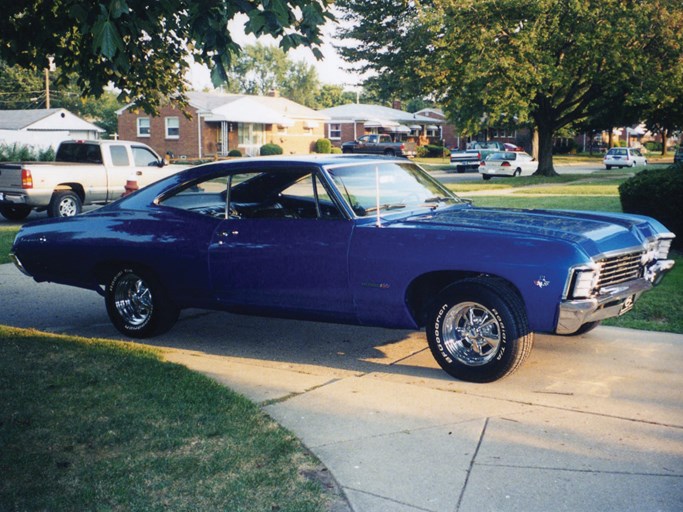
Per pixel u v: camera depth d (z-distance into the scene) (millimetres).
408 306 5527
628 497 3656
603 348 6297
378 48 35062
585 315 4930
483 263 5121
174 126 45250
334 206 5789
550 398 5086
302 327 7336
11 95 92500
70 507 3521
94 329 7371
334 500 3631
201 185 6492
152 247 6508
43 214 19078
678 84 30391
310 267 5809
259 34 4418
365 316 5699
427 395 5180
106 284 6973
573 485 3789
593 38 29297
